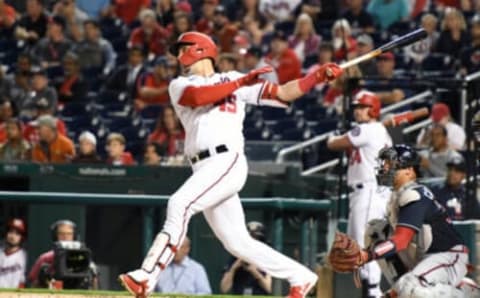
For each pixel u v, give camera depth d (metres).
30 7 56.91
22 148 42.50
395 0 54.09
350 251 23.47
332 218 35.97
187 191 22.91
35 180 37.16
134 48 51.19
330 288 29.34
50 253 32.50
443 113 40.88
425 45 50.56
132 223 36.12
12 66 55.78
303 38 52.28
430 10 54.62
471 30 50.38
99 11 59.22
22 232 34.84
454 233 24.50
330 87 48.88
